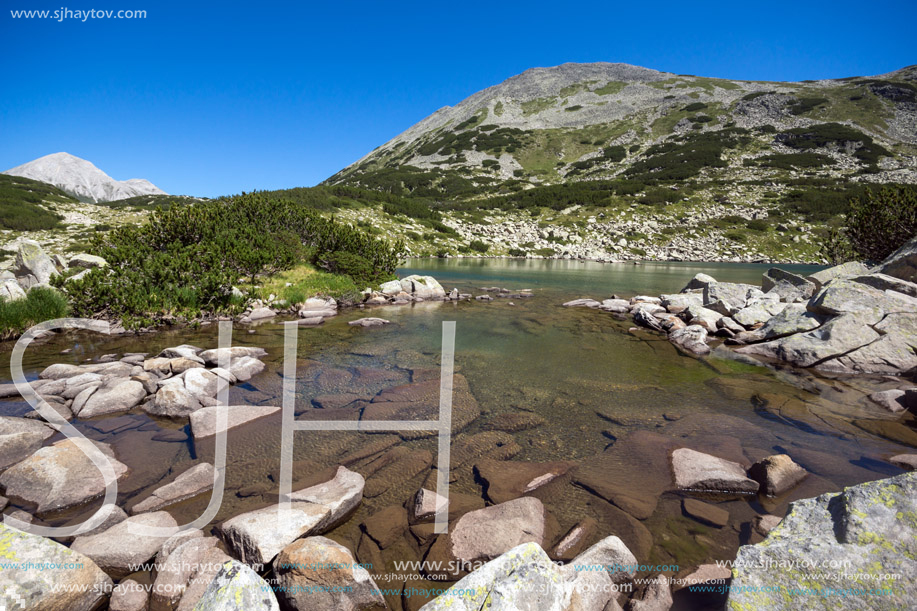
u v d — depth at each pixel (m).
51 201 50.91
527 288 23.53
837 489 4.38
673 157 85.88
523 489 4.38
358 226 46.47
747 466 4.83
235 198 20.89
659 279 29.28
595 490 4.39
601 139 109.88
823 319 9.82
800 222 56.84
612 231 59.81
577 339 11.41
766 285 15.58
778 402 6.93
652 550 3.50
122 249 13.66
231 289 13.84
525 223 63.78
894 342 8.70
